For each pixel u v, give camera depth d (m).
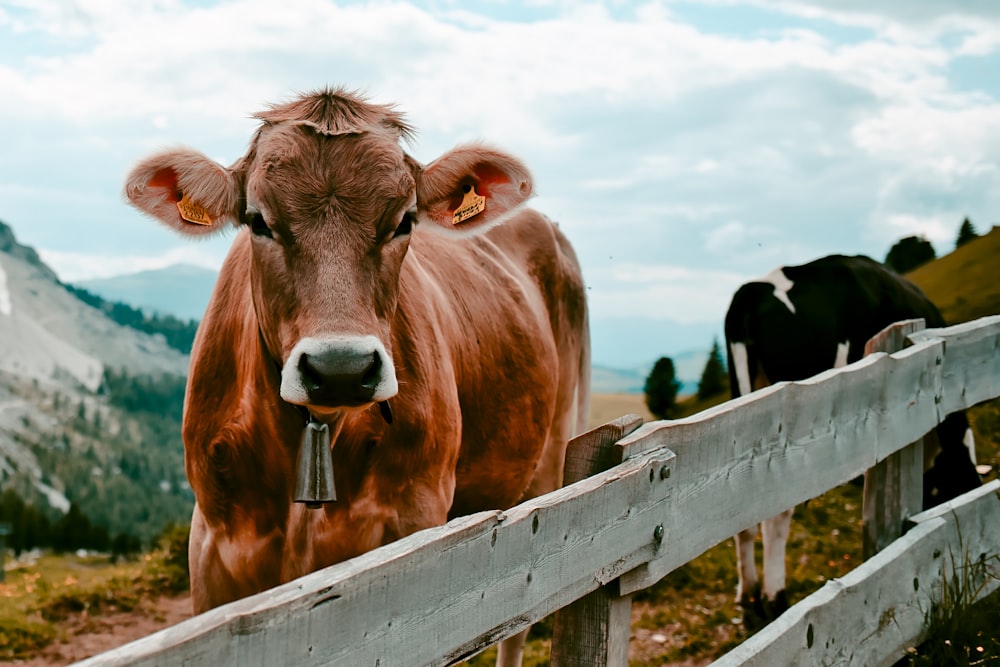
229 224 3.24
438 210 3.50
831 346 7.07
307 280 2.88
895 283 7.50
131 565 9.62
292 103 3.27
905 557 3.61
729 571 7.18
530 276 5.36
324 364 2.68
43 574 10.62
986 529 4.18
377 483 3.43
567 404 5.84
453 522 2.04
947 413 4.09
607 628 2.53
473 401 4.23
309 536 3.30
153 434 80.25
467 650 2.04
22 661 6.56
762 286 7.25
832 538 7.74
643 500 2.54
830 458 3.38
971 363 4.25
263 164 3.01
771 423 3.07
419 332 3.62
